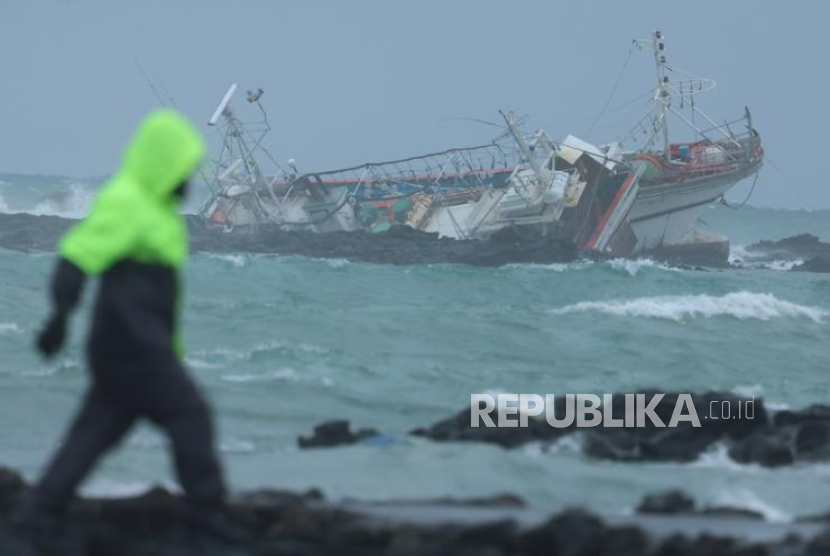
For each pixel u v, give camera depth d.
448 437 62.75
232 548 30.42
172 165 29.55
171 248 29.62
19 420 67.19
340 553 31.73
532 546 32.03
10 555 28.08
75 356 90.50
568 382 93.62
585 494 48.25
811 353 124.69
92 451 29.84
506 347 116.81
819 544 32.47
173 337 30.08
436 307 147.88
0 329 103.19
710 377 101.94
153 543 31.16
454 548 31.78
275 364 92.62
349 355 98.88
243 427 68.19
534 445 60.97
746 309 153.50
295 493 40.53
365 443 59.66
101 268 28.67
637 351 116.94
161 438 59.12
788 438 61.19
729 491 49.47
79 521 32.59
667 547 31.75
